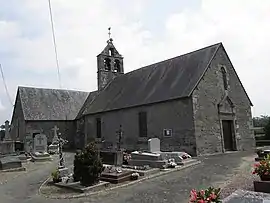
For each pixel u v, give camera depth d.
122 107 22.58
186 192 7.58
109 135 24.23
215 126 18.58
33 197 8.05
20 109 32.25
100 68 31.50
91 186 8.45
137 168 11.60
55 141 25.25
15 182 10.62
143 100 20.95
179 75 20.42
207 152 17.48
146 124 20.53
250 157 14.64
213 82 19.33
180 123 17.95
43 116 30.83
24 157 17.86
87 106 30.86
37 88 34.06
